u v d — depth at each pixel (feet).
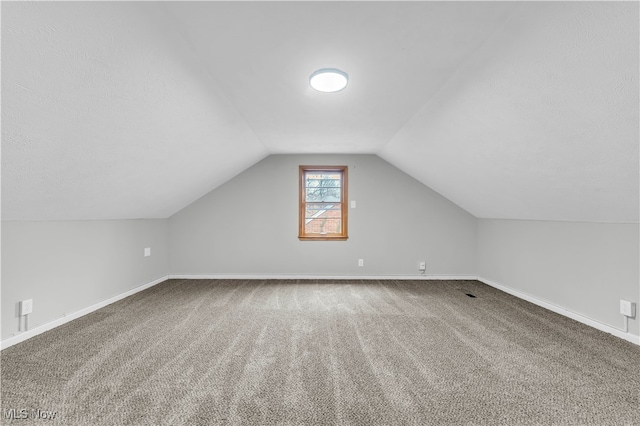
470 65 6.19
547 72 5.16
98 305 10.43
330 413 4.95
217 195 15.35
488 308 10.64
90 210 9.43
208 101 7.81
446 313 10.07
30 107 4.81
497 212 12.89
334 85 7.22
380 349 7.32
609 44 4.12
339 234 15.61
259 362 6.64
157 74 5.90
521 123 6.72
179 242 15.33
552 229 10.47
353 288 13.47
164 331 8.39
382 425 4.68
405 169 14.99
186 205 15.19
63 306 9.04
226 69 6.57
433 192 15.46
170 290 13.01
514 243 12.48
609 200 7.29
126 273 12.09
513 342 7.73
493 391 5.58
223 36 5.39
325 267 15.46
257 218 15.40
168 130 7.94
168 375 6.07
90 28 4.30
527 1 4.32
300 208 15.43
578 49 4.46
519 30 4.85
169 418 4.79
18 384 5.70
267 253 15.40
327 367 6.44
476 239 15.46
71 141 6.06
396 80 7.06
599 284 8.65
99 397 5.32
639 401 5.25
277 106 8.70
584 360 6.76
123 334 8.17
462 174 11.34
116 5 4.19
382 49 5.81
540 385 5.77
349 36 5.41
